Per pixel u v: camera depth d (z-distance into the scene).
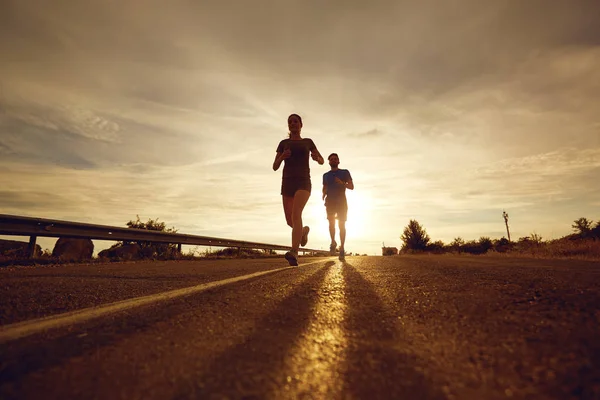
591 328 1.15
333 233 7.84
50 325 1.43
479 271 3.08
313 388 0.78
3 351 1.09
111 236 9.38
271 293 2.18
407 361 0.93
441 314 1.47
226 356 1.01
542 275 2.54
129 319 1.52
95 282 3.00
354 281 2.70
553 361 0.89
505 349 0.99
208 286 2.62
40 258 7.37
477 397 0.71
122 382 0.84
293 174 4.75
